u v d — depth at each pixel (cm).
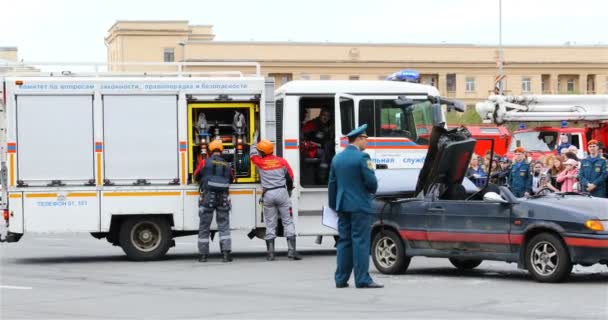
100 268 2677
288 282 2308
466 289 2130
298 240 3666
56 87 2831
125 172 2853
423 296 2016
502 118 5256
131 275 2488
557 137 5525
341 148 2975
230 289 2175
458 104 3053
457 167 2447
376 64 15700
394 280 2325
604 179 3098
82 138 2842
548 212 2214
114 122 2853
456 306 1856
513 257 2266
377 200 2498
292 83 2984
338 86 2992
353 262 2169
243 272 2542
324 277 2414
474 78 16188
